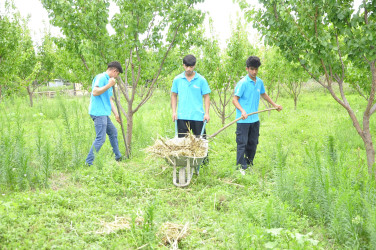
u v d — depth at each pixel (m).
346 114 12.65
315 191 4.28
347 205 3.43
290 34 4.85
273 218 3.58
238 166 5.66
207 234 3.74
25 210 3.93
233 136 8.88
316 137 8.48
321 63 4.73
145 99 7.21
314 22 4.43
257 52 10.54
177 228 3.75
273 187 4.76
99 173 5.32
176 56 7.47
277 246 3.21
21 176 4.82
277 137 8.70
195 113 5.71
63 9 6.57
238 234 3.21
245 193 4.87
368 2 4.22
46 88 30.09
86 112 12.86
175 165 5.01
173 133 7.34
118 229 3.70
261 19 5.18
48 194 4.31
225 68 9.59
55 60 16.00
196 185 5.23
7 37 11.09
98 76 5.96
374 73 4.49
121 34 6.93
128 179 5.15
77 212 4.11
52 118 11.89
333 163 4.48
